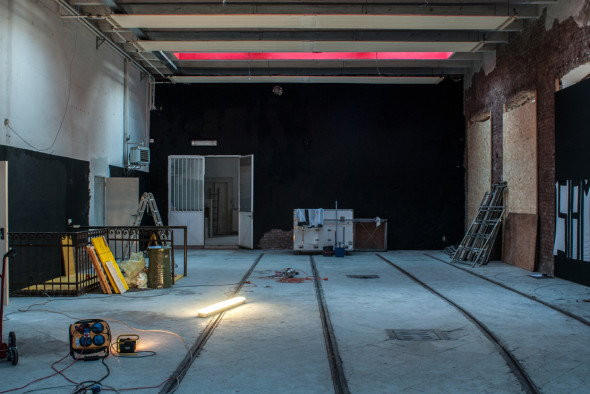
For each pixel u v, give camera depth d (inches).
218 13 315.3
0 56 262.5
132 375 146.5
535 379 143.4
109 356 164.1
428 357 163.3
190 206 528.4
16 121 278.2
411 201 521.3
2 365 155.6
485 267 385.7
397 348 173.2
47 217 312.2
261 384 139.4
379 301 253.8
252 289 288.8
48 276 311.0
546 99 341.7
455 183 520.1
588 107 290.5
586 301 251.8
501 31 395.2
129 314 224.2
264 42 381.1
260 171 525.0
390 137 522.9
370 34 376.2
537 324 206.4
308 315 222.4
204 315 218.1
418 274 348.8
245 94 526.6
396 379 143.3
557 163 328.2
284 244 524.1
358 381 141.7
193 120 527.2
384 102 522.9
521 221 381.7
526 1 319.0
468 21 334.3
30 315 221.6
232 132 526.9
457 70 498.9
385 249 508.7
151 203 430.6
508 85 402.0
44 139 309.6
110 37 402.9
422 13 318.7
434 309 234.8
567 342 180.7
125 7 317.1
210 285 302.2
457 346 175.8
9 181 270.1
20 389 135.6
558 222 328.2
